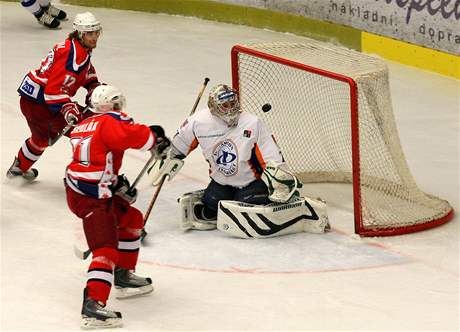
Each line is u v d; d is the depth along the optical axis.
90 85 20.34
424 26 30.88
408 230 18.27
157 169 17.67
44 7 37.69
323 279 16.27
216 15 38.62
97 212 14.63
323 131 23.02
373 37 32.66
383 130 19.39
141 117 26.56
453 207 20.08
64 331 14.48
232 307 15.24
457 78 30.08
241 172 18.27
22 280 16.36
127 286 15.48
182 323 14.70
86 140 14.66
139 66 32.09
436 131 25.48
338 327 14.54
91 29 19.53
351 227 18.64
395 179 19.58
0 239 18.16
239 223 17.91
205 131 18.28
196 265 16.83
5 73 31.02
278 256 17.22
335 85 25.83
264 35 36.28
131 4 40.53
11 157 23.09
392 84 29.62
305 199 18.31
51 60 19.91
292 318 14.84
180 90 29.31
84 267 16.92
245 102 23.33
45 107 20.17
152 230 18.42
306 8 35.50
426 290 15.90
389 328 14.52
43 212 19.61
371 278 16.33
